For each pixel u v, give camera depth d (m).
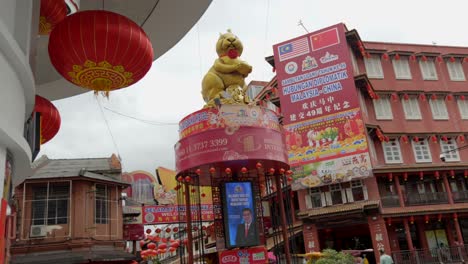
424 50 34.81
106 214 23.05
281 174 12.95
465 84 34.41
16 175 5.39
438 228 29.12
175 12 9.35
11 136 3.95
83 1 8.98
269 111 12.44
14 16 4.42
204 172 12.13
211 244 19.44
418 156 30.77
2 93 3.82
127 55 5.25
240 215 11.71
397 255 24.94
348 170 27.75
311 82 30.22
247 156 11.35
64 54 5.13
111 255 21.23
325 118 29.22
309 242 27.89
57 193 21.55
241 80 13.27
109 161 26.02
